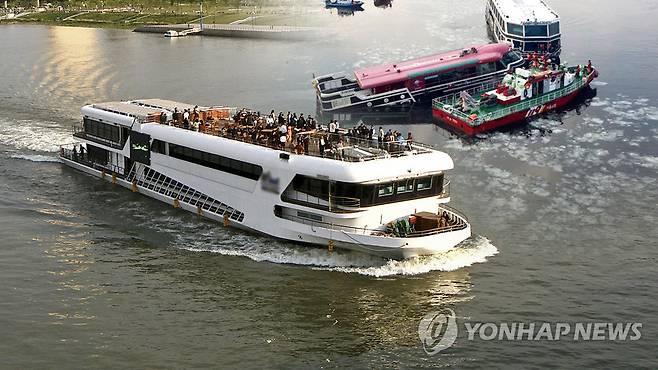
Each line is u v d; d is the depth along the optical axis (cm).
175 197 9525
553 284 7544
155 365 6091
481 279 7581
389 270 7644
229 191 8831
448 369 6103
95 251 8188
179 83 16850
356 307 7019
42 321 6719
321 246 8056
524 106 13412
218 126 9444
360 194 7712
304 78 17250
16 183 10319
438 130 13362
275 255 8019
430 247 7694
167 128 9556
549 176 10719
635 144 12019
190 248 8256
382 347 6400
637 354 6372
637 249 8406
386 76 15250
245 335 6550
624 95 14750
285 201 8169
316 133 8556
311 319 6819
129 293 7256
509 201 9781
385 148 8312
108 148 10450
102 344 6378
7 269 7700
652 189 10188
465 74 15550
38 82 16950
